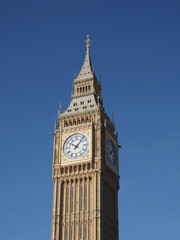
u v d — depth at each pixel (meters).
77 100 127.31
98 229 103.75
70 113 123.06
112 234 110.62
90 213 107.12
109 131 122.69
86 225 106.19
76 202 110.00
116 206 116.31
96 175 110.50
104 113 123.56
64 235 107.00
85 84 130.75
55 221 108.75
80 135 117.25
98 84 134.25
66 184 113.38
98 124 117.75
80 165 113.56
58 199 111.44
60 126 122.00
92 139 115.19
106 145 118.19
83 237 104.88
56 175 114.38
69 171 113.81
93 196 108.31
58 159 117.00
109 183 114.94
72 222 107.81
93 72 135.12
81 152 114.69
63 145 117.94
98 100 124.12
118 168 122.62
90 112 120.56
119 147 127.94
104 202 110.69
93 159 112.94
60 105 125.81
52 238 106.75
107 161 116.19
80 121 120.38
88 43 142.50
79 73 134.62
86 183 111.38
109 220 110.88
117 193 119.38
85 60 138.38
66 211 109.94
